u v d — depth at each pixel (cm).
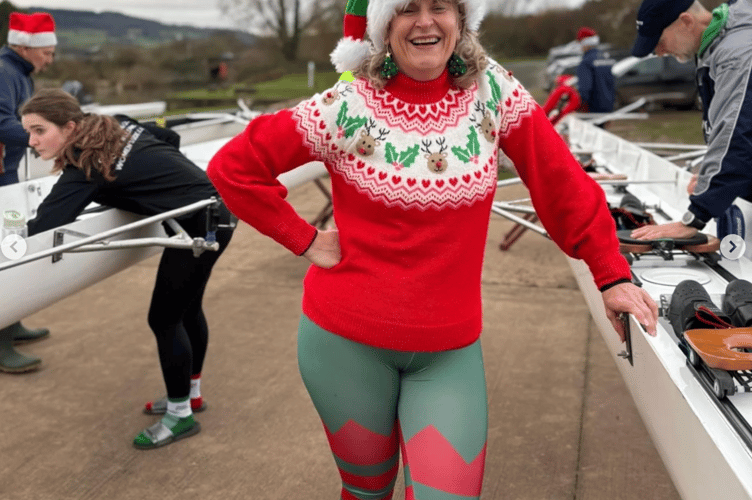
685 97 1425
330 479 292
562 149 181
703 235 253
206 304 496
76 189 290
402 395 179
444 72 167
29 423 339
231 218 291
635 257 265
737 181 235
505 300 498
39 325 461
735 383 166
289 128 169
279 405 354
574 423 333
